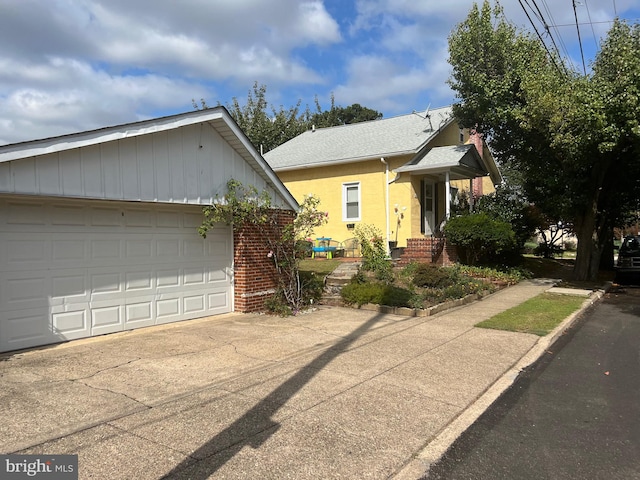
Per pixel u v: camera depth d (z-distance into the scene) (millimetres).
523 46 14898
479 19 15133
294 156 20812
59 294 7523
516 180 26781
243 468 3695
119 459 3775
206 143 9422
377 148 18406
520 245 17906
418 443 4223
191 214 9641
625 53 12297
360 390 5508
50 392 5258
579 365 6820
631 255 17906
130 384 5562
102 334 8102
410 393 5461
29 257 7164
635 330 9188
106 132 7441
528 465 3898
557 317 9930
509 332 8578
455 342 7844
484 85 14969
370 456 3959
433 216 19312
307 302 11172
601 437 4438
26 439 4098
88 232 7918
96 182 7484
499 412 5027
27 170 6621
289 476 3607
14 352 6922
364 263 14055
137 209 8664
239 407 4906
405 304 10477
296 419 4645
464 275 13961
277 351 7129
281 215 11188
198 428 4383
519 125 14461
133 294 8578
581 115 12367
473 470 3803
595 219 16547
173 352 6996
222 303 10250
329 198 19266
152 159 8367
